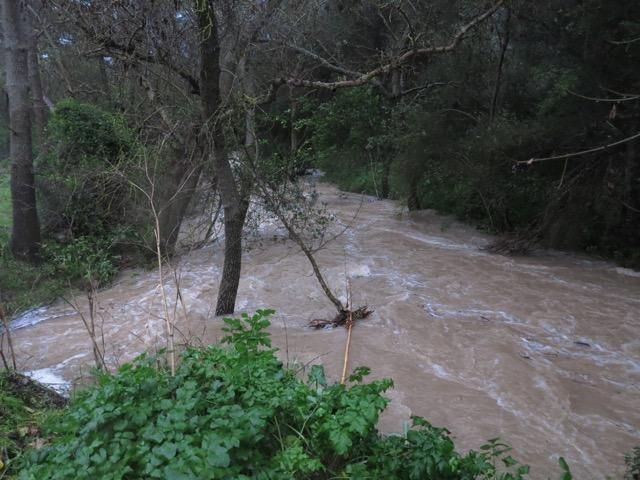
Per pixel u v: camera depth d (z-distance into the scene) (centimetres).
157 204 1060
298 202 1092
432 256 1407
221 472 284
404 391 662
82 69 1834
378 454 349
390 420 588
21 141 1327
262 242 1431
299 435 341
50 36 1719
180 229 1281
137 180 991
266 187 965
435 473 343
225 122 856
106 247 1155
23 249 1291
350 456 353
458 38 964
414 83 2084
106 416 312
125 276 1222
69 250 1082
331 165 2609
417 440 356
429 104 1831
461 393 668
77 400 391
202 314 985
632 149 1330
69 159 1272
